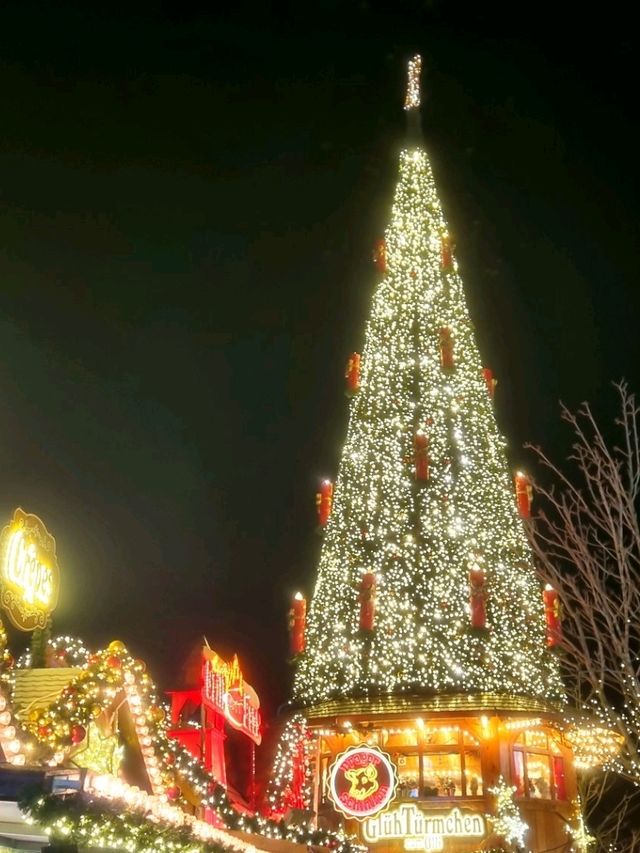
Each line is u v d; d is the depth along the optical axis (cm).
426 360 3225
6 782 934
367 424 3203
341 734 2919
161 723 1302
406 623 2889
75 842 948
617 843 3098
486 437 3183
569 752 2953
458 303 3366
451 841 2688
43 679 1211
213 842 1392
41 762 998
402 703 2798
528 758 2945
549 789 2894
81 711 1059
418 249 3416
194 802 1427
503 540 3003
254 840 1697
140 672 1245
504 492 3108
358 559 3022
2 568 1035
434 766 2959
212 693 2056
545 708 2738
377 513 3048
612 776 3247
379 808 2255
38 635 1263
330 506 3222
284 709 3008
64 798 922
